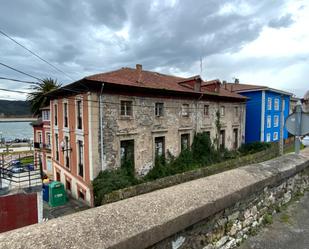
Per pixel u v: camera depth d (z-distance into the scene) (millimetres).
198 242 1826
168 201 1764
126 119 12438
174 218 1568
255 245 2182
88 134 11266
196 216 1729
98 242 1208
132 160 12992
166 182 11125
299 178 3666
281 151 16875
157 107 14305
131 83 12305
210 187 2143
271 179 2729
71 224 1313
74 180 13477
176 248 1643
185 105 16109
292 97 30906
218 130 19000
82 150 12383
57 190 12477
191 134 16578
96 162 11289
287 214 2863
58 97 15375
